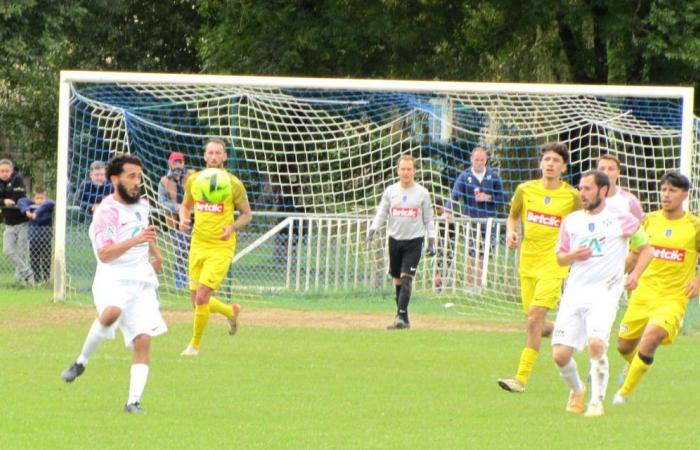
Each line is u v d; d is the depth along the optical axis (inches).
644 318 1243.2
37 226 2404.0
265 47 3376.0
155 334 1113.4
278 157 2578.7
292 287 2308.1
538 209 1323.8
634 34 3176.7
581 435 1027.3
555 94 2066.9
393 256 1891.0
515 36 3467.0
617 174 1277.1
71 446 936.3
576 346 1140.5
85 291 2218.3
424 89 2071.9
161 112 2465.6
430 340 1739.7
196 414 1099.3
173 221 2187.5
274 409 1136.8
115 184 1112.8
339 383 1314.0
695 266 1240.2
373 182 2541.8
